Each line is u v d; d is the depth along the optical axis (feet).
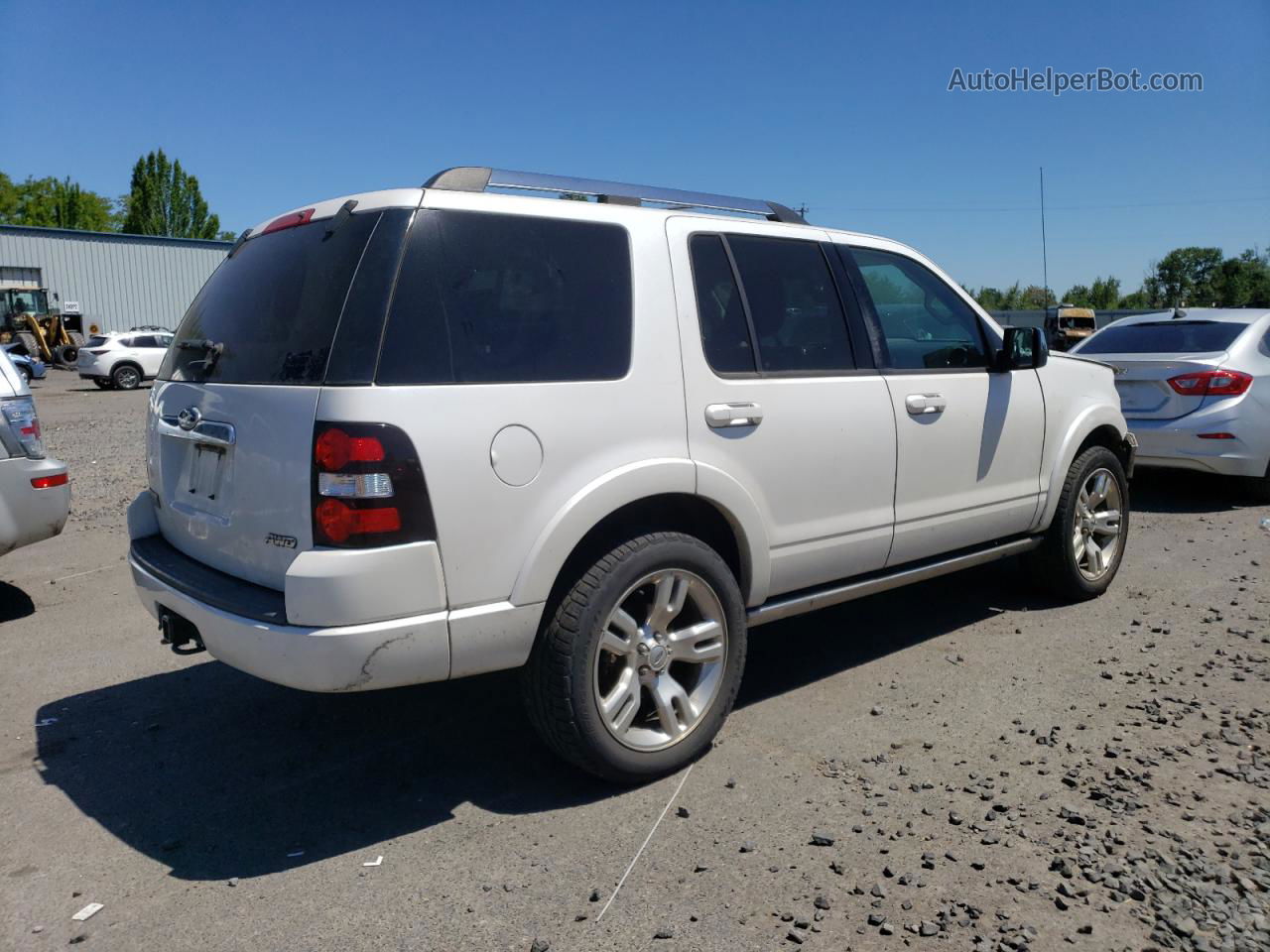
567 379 10.59
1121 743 12.23
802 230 13.70
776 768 11.73
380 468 9.32
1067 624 16.98
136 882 9.67
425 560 9.55
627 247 11.55
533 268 10.77
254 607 9.84
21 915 9.12
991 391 15.43
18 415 17.15
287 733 13.17
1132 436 18.79
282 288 10.81
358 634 9.32
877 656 15.57
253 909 9.12
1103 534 18.44
